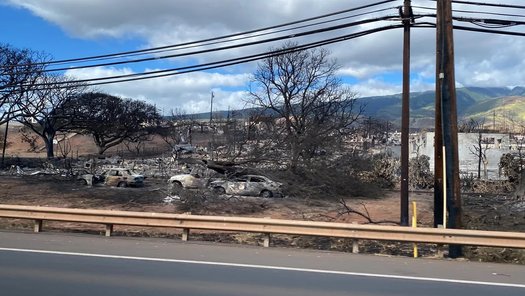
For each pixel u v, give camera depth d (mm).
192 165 35719
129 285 7215
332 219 19516
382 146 63469
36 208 12906
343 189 28219
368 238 11094
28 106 63750
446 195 11594
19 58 50219
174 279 7676
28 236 11891
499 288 7664
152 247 10766
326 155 29047
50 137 71438
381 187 33625
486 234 10469
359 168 30062
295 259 9773
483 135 65625
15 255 9344
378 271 8781
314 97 46406
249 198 24938
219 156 29672
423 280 8102
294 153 27516
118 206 22750
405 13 15758
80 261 8914
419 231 10781
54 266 8422
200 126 87750
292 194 26422
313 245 13242
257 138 29203
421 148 70688
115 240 11664
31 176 38406
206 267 8695
